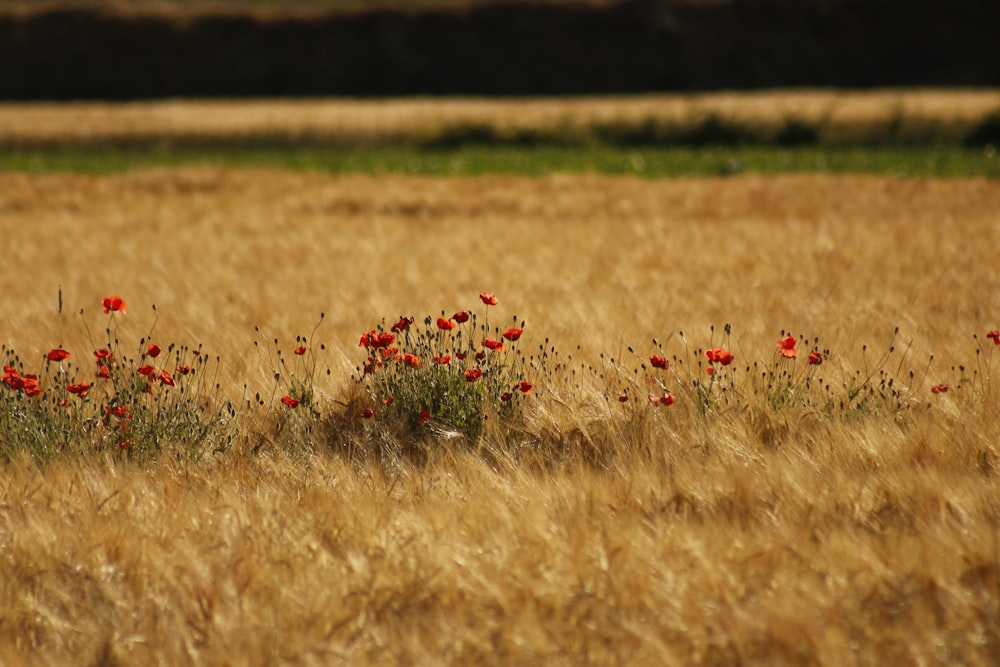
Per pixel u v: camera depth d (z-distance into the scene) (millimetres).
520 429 20672
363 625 12898
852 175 88625
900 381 22656
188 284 38906
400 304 33594
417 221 60594
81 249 51469
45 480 17375
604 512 15656
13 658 12227
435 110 163000
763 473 16656
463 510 15789
